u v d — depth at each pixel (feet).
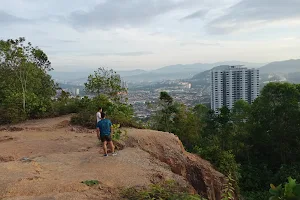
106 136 39.17
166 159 45.91
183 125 124.67
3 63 88.43
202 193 47.65
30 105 76.38
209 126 137.49
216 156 63.98
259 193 92.94
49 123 65.98
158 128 119.44
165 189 26.58
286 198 9.40
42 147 44.65
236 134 131.54
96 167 33.73
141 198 24.16
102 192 25.73
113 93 88.17
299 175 93.76
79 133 56.24
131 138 49.14
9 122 69.62
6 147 44.32
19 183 26.27
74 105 82.94
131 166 35.01
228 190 19.49
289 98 115.55
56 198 23.35
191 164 50.44
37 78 94.73
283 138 117.39
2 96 85.51
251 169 109.81
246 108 136.87
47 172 31.14
